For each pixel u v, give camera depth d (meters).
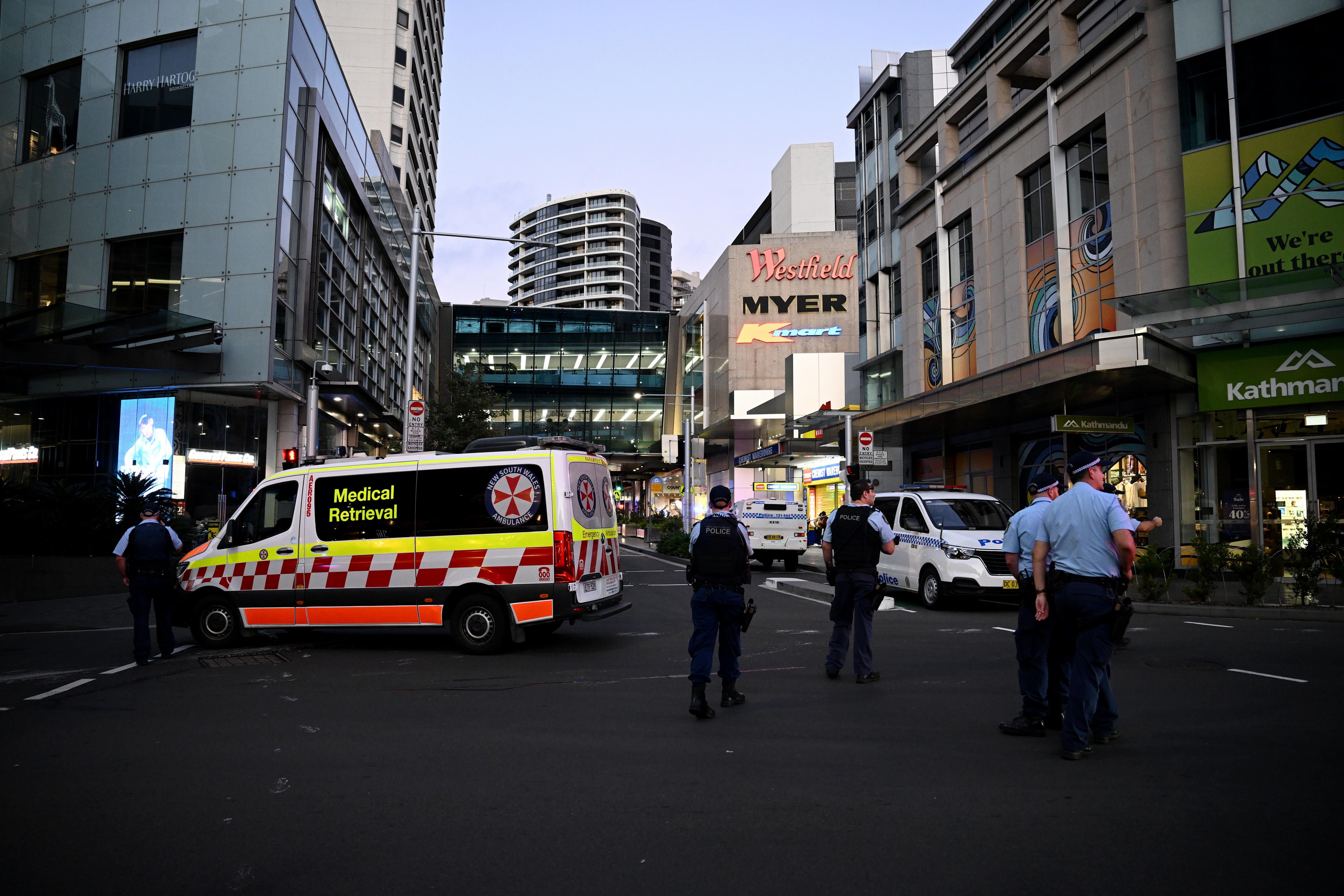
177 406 22.45
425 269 53.66
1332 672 7.70
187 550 17.14
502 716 6.24
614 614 9.62
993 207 24.23
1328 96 15.39
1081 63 20.31
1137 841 3.71
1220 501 17.12
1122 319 19.09
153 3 23.66
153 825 4.02
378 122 55.69
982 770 4.79
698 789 4.50
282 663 8.70
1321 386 15.63
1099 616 4.92
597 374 65.75
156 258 22.97
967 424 24.50
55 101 24.48
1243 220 16.28
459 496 9.38
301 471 9.92
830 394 45.31
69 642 10.41
